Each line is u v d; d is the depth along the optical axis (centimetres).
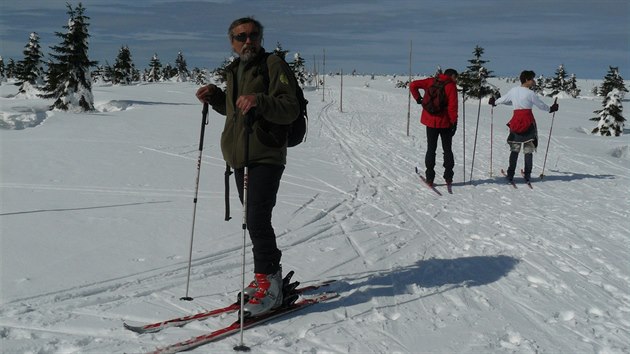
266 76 335
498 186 891
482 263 480
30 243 478
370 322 346
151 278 411
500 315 362
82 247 476
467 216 671
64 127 1401
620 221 653
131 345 304
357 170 1002
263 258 348
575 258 500
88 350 296
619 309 378
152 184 765
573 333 336
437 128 841
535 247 534
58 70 2406
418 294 399
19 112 1938
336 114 2559
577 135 1859
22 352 290
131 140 1205
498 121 2295
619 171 1101
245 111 308
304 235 551
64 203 633
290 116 325
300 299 382
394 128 1916
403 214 675
